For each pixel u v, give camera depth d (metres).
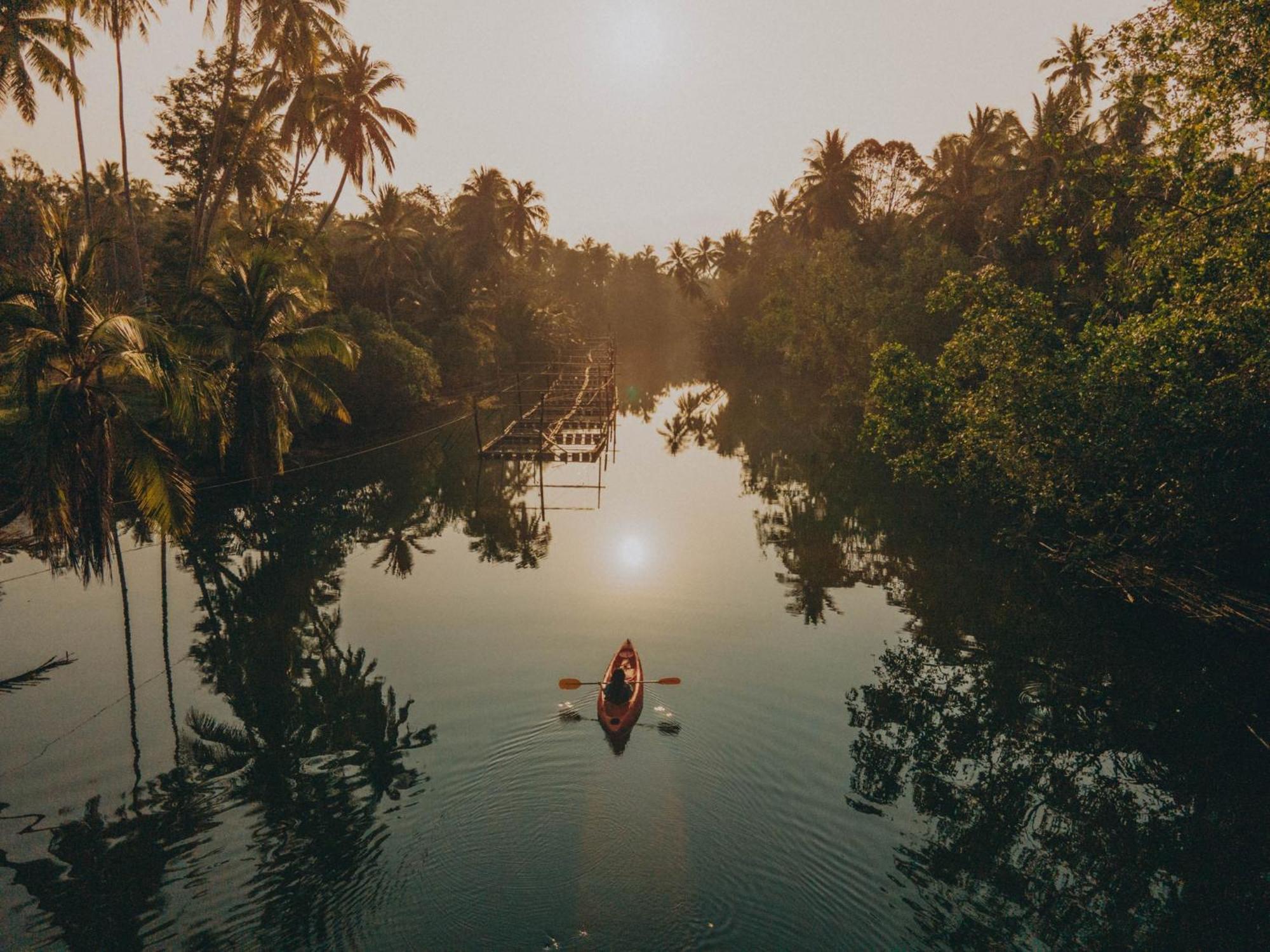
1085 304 26.27
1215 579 17.33
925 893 8.80
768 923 8.28
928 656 15.77
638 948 7.88
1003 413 18.72
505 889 8.77
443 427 46.25
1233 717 13.47
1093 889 8.97
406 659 15.39
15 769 11.54
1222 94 13.14
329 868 9.13
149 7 32.31
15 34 30.33
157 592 19.39
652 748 11.86
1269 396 14.05
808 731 12.56
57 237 15.52
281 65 35.53
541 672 14.70
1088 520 19.64
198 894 8.70
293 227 35.66
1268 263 13.23
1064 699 14.02
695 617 17.78
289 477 31.98
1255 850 9.84
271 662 15.38
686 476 35.34
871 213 67.50
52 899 8.62
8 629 17.03
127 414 16.34
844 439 42.47
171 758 11.83
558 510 28.84
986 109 49.34
